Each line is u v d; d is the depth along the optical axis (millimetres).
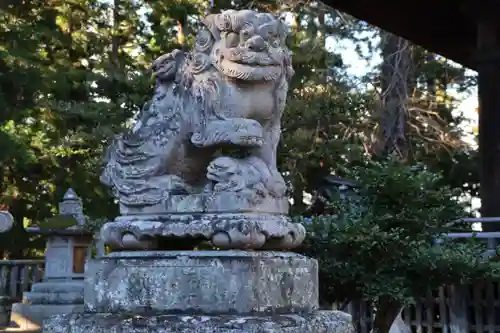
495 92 11383
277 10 15930
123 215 3320
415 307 8406
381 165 6305
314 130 14047
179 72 3406
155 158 3311
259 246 3080
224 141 3162
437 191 6266
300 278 3176
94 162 14211
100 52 15648
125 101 13727
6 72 11289
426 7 12250
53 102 13141
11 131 14461
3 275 12328
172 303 2945
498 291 7902
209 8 14734
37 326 9992
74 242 10727
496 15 11383
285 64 3357
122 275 3049
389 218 5910
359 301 7836
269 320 2818
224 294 2900
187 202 3166
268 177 3213
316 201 14680
